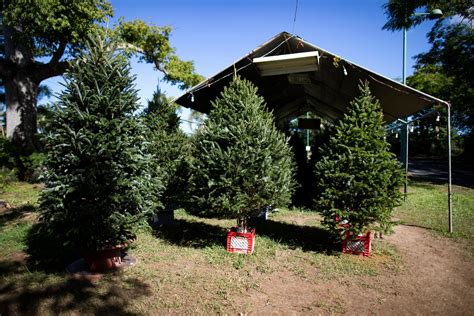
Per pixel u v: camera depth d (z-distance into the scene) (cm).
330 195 542
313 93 1092
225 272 479
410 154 4272
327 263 515
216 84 791
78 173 439
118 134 463
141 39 1812
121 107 468
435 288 438
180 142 754
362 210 527
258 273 477
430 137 3884
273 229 720
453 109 2244
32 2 1205
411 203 1024
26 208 946
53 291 416
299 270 486
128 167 475
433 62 1814
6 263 512
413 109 789
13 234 660
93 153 443
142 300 397
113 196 444
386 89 688
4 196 1153
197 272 477
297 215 870
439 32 1697
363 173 527
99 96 456
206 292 418
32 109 1708
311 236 666
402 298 409
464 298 411
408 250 584
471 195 1212
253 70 777
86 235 448
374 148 541
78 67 466
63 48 1583
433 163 3031
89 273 468
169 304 387
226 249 574
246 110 554
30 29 1358
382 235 672
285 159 580
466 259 545
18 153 1548
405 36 1240
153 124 765
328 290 428
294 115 1781
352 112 569
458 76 1756
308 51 689
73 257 535
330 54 642
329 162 553
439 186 1502
